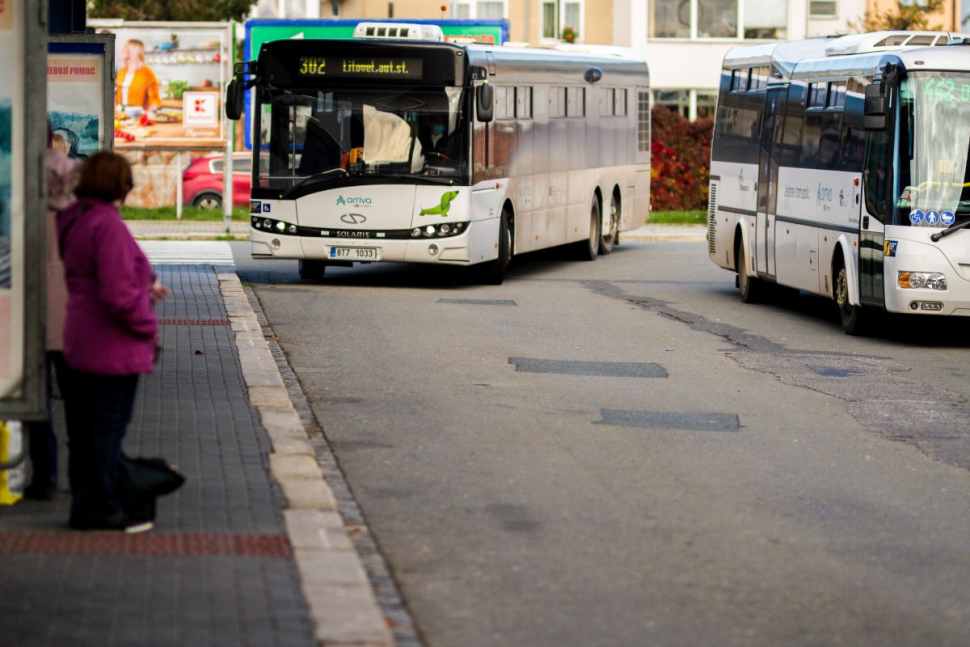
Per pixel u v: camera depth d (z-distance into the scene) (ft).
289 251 101.86
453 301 95.25
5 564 32.60
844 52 87.15
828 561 37.01
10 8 34.88
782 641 30.48
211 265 115.75
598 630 30.83
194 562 33.09
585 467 47.03
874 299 80.28
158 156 192.44
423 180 100.07
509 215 110.52
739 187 103.96
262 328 78.64
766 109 99.19
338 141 101.04
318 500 39.27
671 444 51.24
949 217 78.13
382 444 49.65
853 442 52.80
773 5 239.30
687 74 239.71
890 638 30.94
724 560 36.70
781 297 102.01
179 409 51.52
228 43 184.55
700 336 81.61
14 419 35.37
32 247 35.09
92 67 66.18
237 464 43.24
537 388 62.13
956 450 51.93
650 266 128.06
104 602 30.09
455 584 33.96
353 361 68.03
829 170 86.79
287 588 31.35
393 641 28.55
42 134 34.96
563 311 91.56
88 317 34.53
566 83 123.13
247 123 190.08
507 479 44.98
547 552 36.94
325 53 100.89
